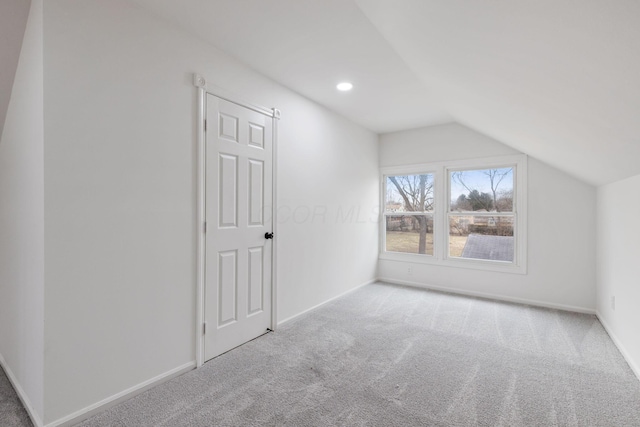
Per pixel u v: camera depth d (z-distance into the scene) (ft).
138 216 6.01
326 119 11.72
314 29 6.73
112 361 5.67
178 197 6.70
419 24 5.14
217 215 7.58
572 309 11.20
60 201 5.00
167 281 6.52
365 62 8.16
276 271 9.40
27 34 5.36
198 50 7.09
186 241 6.88
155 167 6.28
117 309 5.73
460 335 8.94
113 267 5.66
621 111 4.13
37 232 5.04
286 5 5.93
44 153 4.82
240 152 8.18
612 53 3.00
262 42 7.27
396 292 13.51
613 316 8.75
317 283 11.29
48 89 4.85
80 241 5.24
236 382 6.50
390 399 5.93
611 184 8.95
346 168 13.05
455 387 6.33
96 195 5.42
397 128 14.66
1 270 6.88
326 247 11.78
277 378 6.66
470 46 4.87
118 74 5.69
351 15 6.20
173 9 6.11
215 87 7.46
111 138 5.61
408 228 15.14
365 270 14.62
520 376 6.75
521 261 12.14
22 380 5.74
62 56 5.00
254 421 5.32
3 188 6.72
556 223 11.53
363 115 12.62
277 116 9.37
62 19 5.01
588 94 4.22
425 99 10.82
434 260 14.17
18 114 5.83
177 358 6.73
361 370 6.99
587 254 10.99
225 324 7.84
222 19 6.41
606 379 6.63
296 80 9.32
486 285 12.91
